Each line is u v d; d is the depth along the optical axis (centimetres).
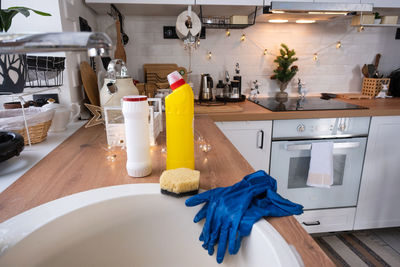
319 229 201
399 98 229
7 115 107
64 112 123
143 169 76
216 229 58
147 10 192
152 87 181
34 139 106
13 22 130
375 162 195
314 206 199
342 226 203
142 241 67
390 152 194
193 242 65
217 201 60
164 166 84
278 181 192
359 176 196
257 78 234
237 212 56
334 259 176
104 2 166
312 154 183
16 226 53
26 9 104
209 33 219
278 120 181
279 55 231
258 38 226
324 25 228
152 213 66
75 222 59
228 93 220
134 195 65
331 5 172
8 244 49
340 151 189
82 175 78
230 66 228
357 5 174
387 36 237
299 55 233
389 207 205
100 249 64
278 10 178
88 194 65
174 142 75
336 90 243
